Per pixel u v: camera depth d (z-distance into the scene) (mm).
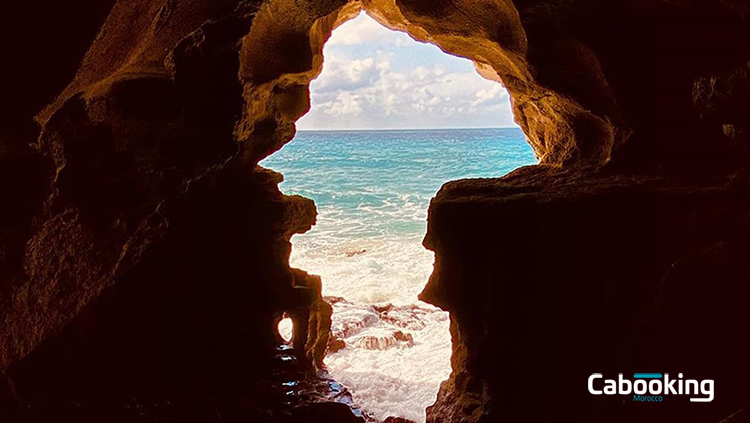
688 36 6789
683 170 7152
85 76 4504
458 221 6949
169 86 6969
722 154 7016
